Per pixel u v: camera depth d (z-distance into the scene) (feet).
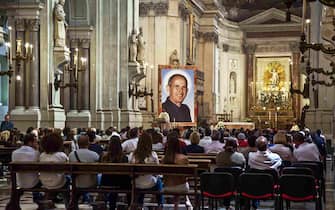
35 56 62.85
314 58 95.04
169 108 96.12
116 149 34.91
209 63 155.02
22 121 62.13
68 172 34.04
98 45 82.48
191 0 136.15
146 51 123.24
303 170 35.94
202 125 134.31
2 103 101.65
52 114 63.46
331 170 71.00
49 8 63.93
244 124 130.11
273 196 32.94
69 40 81.20
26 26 62.59
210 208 38.42
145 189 34.53
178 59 122.62
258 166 38.17
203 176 34.04
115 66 86.22
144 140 34.37
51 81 64.28
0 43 74.59
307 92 79.51
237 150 44.09
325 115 96.12
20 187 35.19
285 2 30.60
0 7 62.95
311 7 95.40
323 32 63.52
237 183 34.47
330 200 44.47
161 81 96.37
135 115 90.58
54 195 40.83
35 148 36.58
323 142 61.46
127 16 88.79
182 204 40.65
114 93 86.02
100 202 40.06
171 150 33.91
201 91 144.56
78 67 75.10
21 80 62.90
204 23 155.02
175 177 33.88
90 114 81.61
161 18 122.83
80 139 35.81
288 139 52.90
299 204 42.93
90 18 81.66
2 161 51.85
